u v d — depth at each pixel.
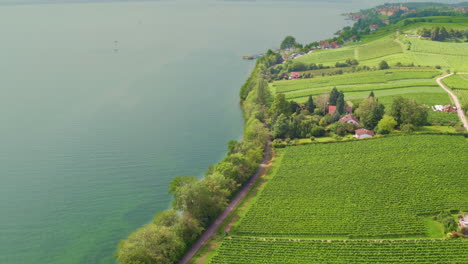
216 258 107.25
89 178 160.50
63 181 158.38
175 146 188.50
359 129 180.88
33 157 178.12
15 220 134.75
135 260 97.56
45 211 139.50
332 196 132.62
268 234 117.06
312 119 191.38
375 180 139.62
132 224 132.25
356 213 122.19
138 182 157.25
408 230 112.19
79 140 195.50
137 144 190.62
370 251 105.06
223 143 191.75
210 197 123.75
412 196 127.94
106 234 127.50
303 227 118.00
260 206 130.25
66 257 117.88
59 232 128.88
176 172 164.62
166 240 105.62
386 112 190.38
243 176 146.25
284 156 165.12
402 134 173.25
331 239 112.75
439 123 182.62
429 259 100.06
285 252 107.81
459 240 105.44
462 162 145.38
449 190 129.12
